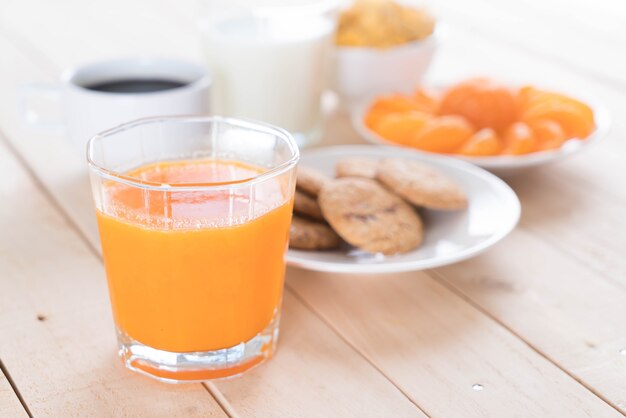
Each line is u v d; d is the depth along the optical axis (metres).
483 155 0.82
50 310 0.69
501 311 0.70
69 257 0.74
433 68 1.04
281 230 0.63
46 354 0.66
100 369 0.65
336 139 0.90
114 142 0.66
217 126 0.67
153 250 0.61
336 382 0.64
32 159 0.86
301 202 0.73
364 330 0.68
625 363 0.66
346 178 0.74
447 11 1.23
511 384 0.64
